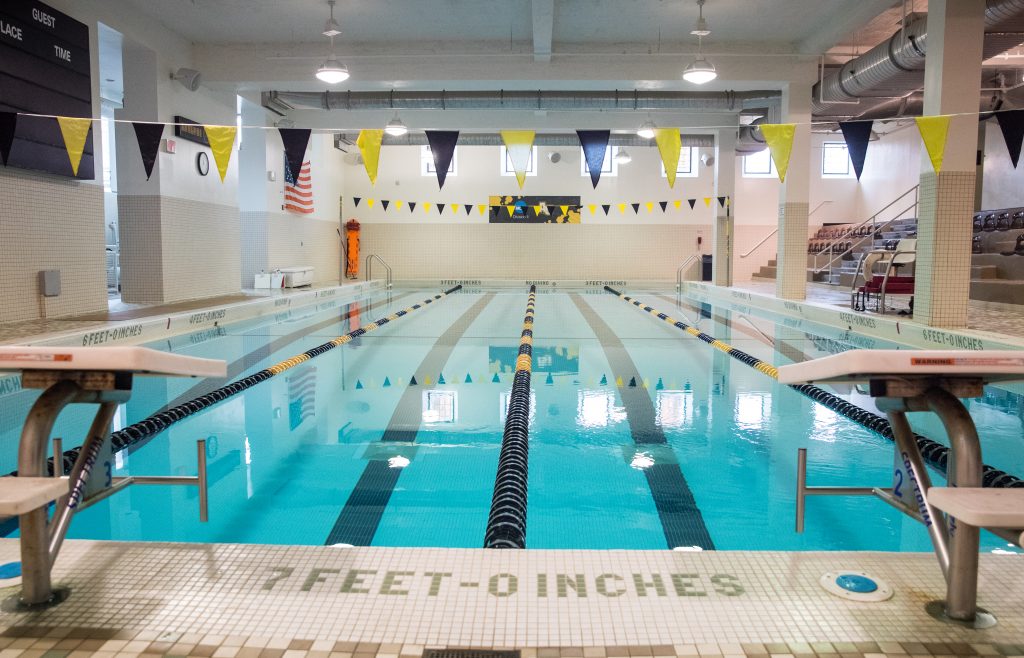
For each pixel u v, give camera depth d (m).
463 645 1.43
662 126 12.72
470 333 8.01
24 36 6.20
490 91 10.23
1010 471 3.32
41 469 1.57
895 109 11.10
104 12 7.40
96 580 1.69
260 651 1.41
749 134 12.56
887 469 3.35
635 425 4.14
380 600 1.59
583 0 7.59
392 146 16.41
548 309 10.79
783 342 7.16
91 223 7.44
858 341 7.18
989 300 8.83
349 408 4.53
